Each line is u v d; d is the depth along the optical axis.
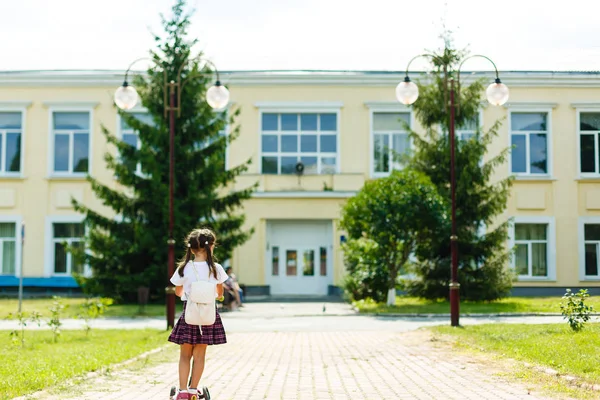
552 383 8.79
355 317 21.56
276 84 33.00
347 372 10.25
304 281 33.03
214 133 27.67
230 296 25.09
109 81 32.91
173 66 27.06
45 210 32.88
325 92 33.03
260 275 32.25
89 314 16.67
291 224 33.16
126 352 12.06
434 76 26.94
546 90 31.98
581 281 31.92
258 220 32.28
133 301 26.80
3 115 33.22
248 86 33.03
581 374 9.09
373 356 12.05
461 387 8.78
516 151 32.22
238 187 32.22
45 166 32.91
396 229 23.48
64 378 9.09
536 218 32.00
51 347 13.04
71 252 26.48
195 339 7.45
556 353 10.73
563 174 32.03
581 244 31.95
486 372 9.97
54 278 32.19
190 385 7.47
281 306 25.80
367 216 23.59
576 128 31.98
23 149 32.97
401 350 12.79
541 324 15.70
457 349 12.64
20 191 32.97
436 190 24.23
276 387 8.91
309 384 9.16
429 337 14.63
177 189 27.27
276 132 33.22
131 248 26.23
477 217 25.88
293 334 16.30
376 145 33.12
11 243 33.06
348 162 32.88
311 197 32.31
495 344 12.36
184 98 26.94
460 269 25.48
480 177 25.91
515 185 32.16
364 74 32.78
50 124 33.00
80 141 33.25
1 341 14.18
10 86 32.97
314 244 33.19
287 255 33.12
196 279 7.56
